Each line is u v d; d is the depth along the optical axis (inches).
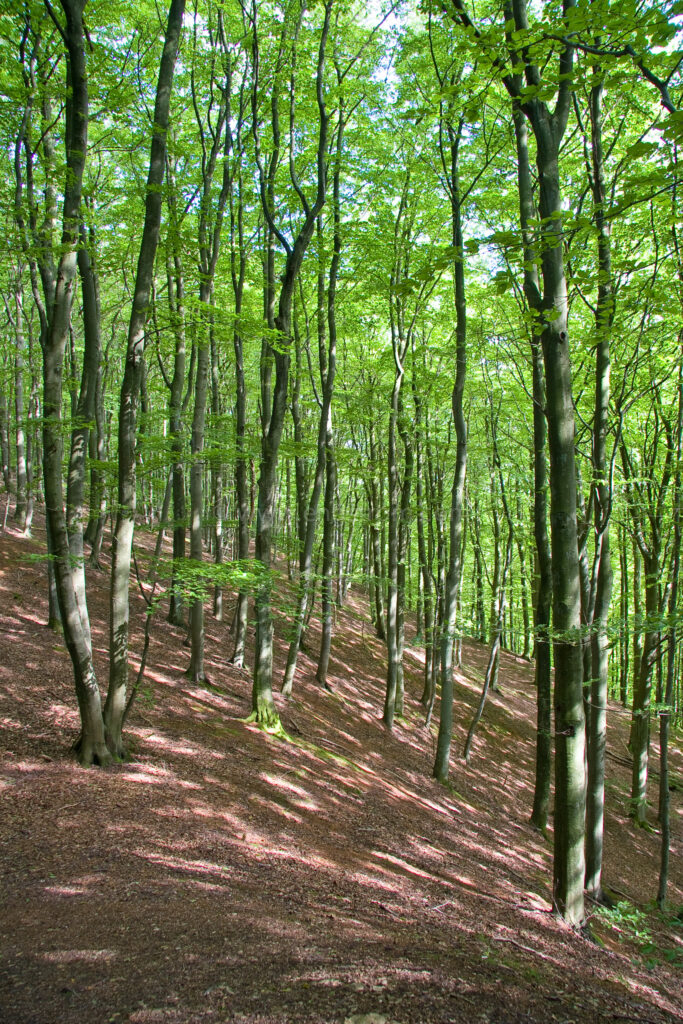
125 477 384.2
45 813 311.7
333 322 652.7
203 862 293.9
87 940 202.4
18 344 668.1
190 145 608.7
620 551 914.1
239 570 444.5
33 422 358.0
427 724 760.3
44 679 461.4
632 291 399.2
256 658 538.3
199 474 576.7
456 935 260.7
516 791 687.1
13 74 464.4
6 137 473.7
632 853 601.0
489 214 617.9
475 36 235.1
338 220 660.7
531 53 221.3
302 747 531.5
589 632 307.3
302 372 737.0
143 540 1070.4
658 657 457.7
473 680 1002.1
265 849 331.9
